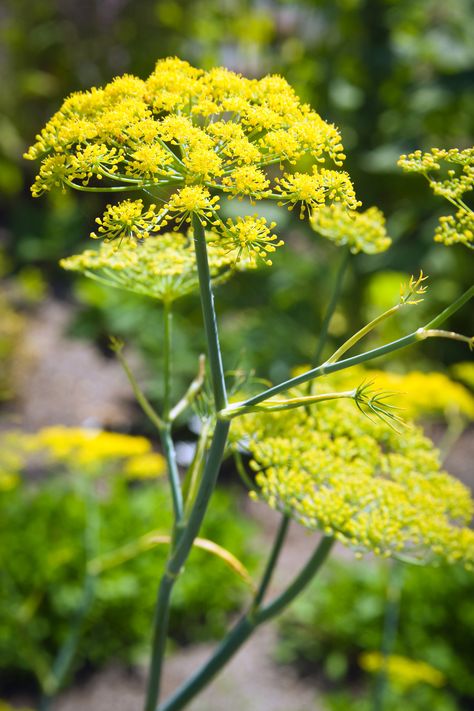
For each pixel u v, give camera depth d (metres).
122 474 4.55
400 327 5.64
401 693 3.47
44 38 9.34
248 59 6.41
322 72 5.83
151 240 1.40
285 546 4.60
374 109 5.90
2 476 2.93
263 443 1.30
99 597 3.79
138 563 3.99
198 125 0.98
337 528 1.23
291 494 1.26
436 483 1.38
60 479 4.83
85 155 0.90
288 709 3.59
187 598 3.98
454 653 3.75
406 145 5.53
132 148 0.93
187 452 5.25
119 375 6.36
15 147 9.23
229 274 1.38
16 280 7.90
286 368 5.29
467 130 5.88
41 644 3.76
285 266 5.83
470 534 1.24
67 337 6.29
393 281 5.21
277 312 5.77
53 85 9.56
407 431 1.44
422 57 6.02
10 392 5.94
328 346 5.66
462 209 0.95
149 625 3.90
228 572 4.12
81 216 8.49
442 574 3.91
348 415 1.42
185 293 1.32
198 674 1.34
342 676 3.78
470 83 5.37
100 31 9.20
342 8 5.96
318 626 3.93
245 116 0.99
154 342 5.73
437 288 5.66
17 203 9.06
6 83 9.78
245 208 5.12
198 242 0.96
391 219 5.71
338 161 0.97
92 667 3.78
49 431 2.60
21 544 3.94
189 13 7.98
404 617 3.83
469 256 5.63
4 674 3.67
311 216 0.94
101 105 0.99
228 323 5.91
